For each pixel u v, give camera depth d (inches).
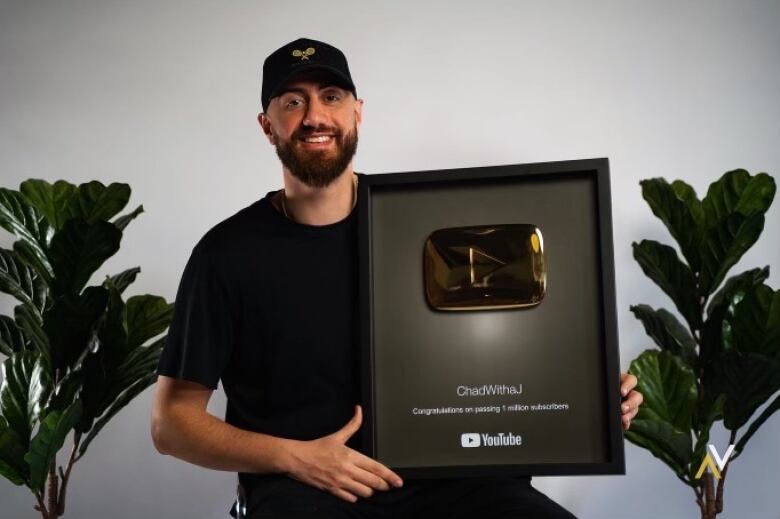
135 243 109.2
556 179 61.6
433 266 62.0
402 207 62.8
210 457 62.7
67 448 106.6
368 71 109.0
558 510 59.2
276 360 65.4
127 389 100.9
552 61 107.4
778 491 101.0
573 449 59.9
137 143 110.8
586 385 60.2
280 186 109.0
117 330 90.4
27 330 89.9
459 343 61.5
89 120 111.7
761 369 84.4
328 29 110.3
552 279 61.1
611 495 102.3
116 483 106.3
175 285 108.4
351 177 69.1
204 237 68.3
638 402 65.6
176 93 111.3
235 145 110.0
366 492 59.1
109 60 112.5
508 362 61.0
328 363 65.0
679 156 105.3
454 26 108.8
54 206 97.3
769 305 85.4
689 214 92.0
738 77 105.7
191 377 64.7
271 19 111.3
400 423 61.3
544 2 108.3
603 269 60.0
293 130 65.7
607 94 106.5
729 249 90.4
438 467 60.3
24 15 113.9
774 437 101.7
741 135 105.0
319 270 65.9
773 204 104.0
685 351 93.5
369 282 61.8
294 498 60.2
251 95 110.5
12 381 85.7
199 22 112.1
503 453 60.4
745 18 106.3
